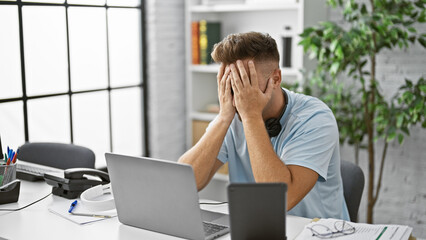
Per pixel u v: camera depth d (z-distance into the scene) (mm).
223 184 3436
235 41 1634
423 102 2557
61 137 2986
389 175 3148
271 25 3391
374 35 2662
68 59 2971
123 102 3350
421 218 3078
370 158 2865
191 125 3535
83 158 2223
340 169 1892
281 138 1748
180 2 3504
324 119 1675
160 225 1469
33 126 2846
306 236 1363
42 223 1570
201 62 3453
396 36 2510
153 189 1438
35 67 2816
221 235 1469
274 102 1719
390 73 3033
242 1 3393
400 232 1361
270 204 1205
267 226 1221
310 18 2982
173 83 3531
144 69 3408
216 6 3260
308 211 1743
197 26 3393
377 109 2744
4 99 2664
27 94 2785
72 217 1615
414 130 3027
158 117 3436
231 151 1884
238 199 1205
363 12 2625
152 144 3488
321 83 2746
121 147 3379
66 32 2945
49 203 1768
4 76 2664
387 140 2715
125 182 1491
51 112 2920
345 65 2674
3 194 1739
